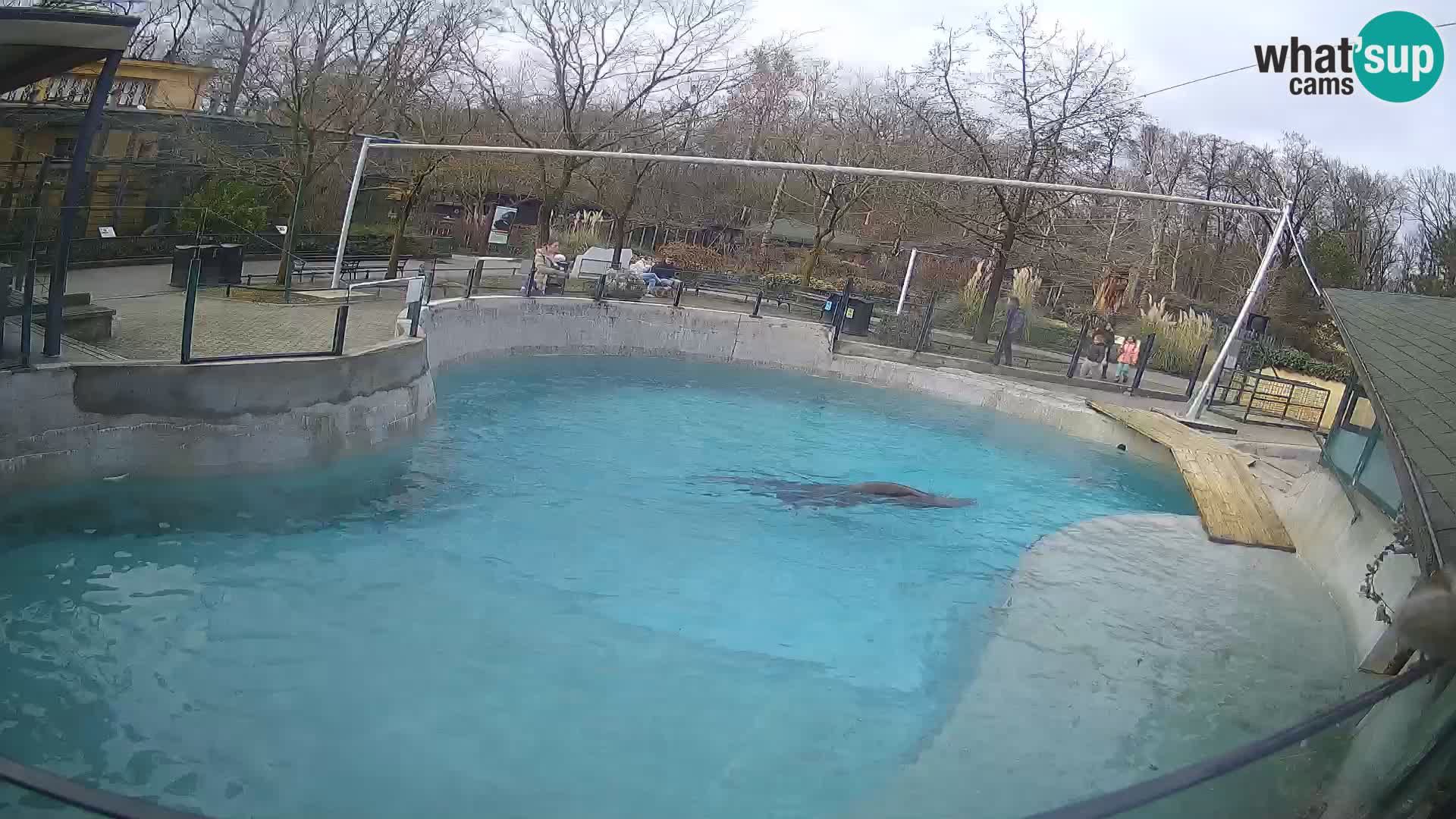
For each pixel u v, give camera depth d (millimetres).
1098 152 31906
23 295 11492
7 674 7148
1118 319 34188
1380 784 5793
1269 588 11438
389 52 24844
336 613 8852
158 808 3281
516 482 13289
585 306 22344
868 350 25094
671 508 13203
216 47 23594
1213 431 20688
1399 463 6523
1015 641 9367
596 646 8883
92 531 9438
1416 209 54312
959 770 7062
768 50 41156
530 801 6566
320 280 21266
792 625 9781
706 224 49438
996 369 24500
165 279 18516
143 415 10312
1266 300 47062
